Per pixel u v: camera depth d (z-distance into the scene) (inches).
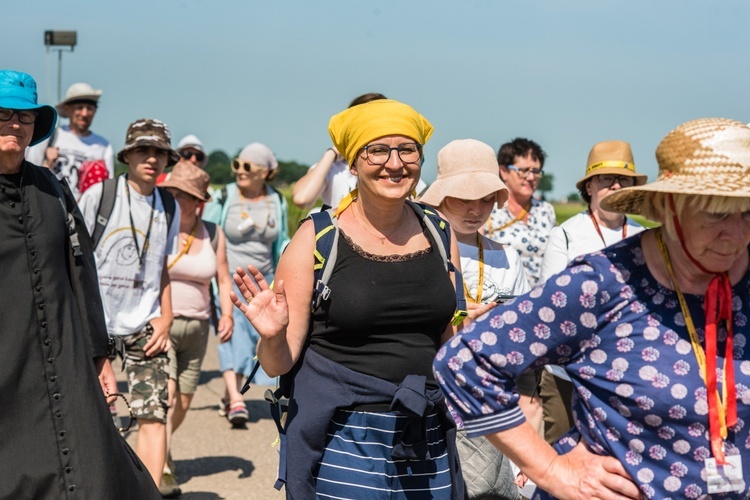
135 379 250.4
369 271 157.2
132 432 338.6
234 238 388.2
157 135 251.1
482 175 213.3
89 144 427.8
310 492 153.3
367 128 159.0
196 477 295.9
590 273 115.3
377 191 159.2
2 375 175.0
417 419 154.3
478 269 215.6
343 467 154.0
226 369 366.6
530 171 297.7
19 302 178.1
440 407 160.4
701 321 113.5
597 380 116.6
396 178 159.6
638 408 114.2
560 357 118.2
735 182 108.5
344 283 156.3
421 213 167.0
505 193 218.2
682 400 112.5
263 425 365.1
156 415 247.8
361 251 158.6
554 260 250.2
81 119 424.5
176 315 295.9
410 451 154.2
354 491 153.1
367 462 154.1
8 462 175.0
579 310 115.4
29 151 419.8
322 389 155.7
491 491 184.2
